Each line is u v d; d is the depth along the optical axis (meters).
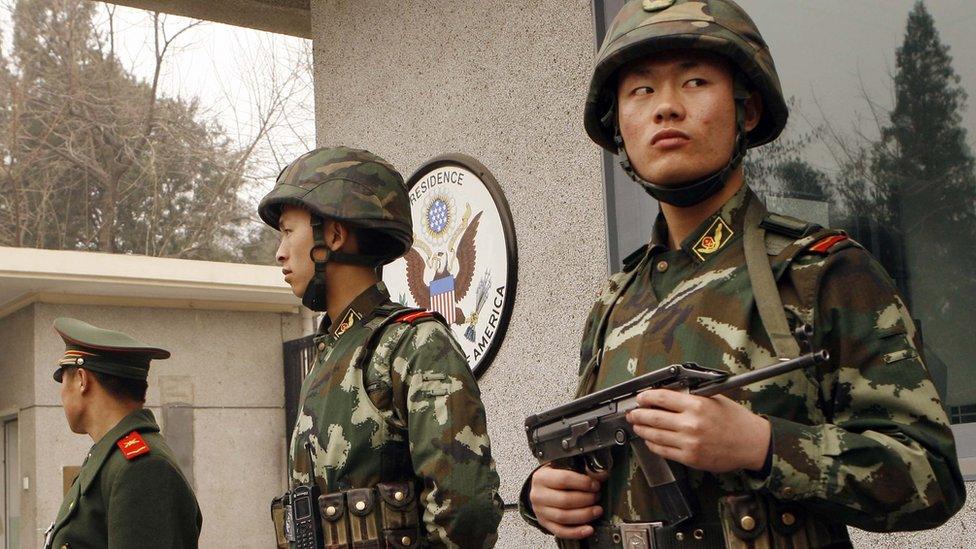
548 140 3.88
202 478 11.45
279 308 12.17
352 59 4.93
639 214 3.54
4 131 17.67
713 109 1.74
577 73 3.78
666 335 1.75
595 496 1.78
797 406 1.63
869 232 3.09
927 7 3.01
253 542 11.62
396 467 2.60
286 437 11.95
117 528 3.22
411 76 4.58
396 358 2.62
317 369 2.79
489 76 4.16
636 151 1.78
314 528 2.61
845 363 1.62
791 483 1.51
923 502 1.52
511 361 3.96
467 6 4.29
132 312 11.44
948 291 2.90
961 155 2.91
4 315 11.38
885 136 3.08
